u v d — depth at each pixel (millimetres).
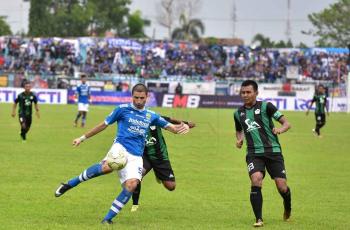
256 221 19688
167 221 20422
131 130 19422
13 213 20922
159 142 21922
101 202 23344
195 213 21969
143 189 27062
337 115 95562
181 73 126625
